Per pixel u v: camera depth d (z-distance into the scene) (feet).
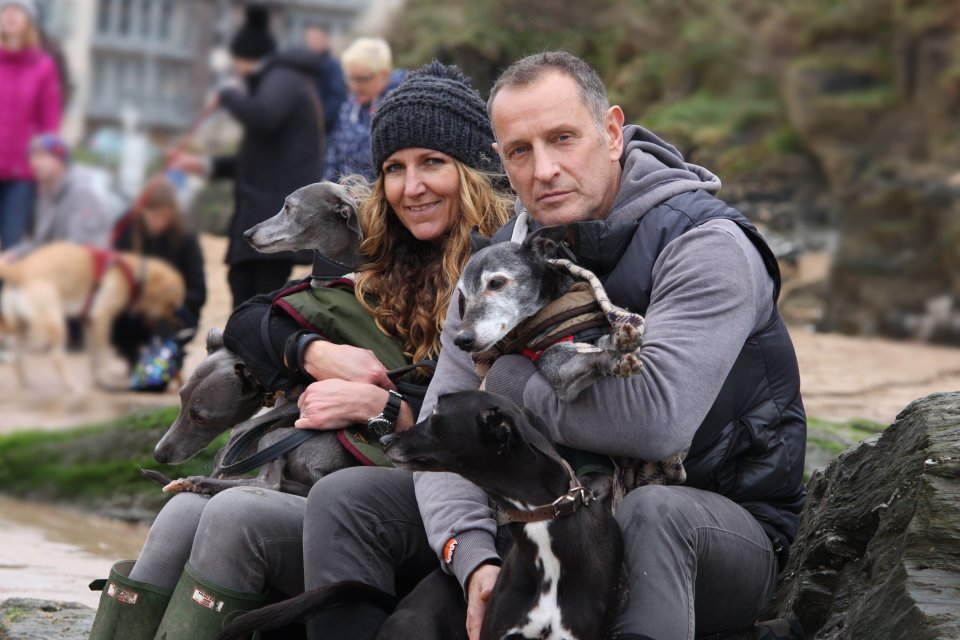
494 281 9.77
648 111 60.49
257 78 21.47
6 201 32.65
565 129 9.94
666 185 10.01
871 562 9.43
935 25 56.13
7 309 31.17
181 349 27.30
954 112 54.70
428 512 9.72
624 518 9.02
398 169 11.70
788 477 9.78
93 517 21.17
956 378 30.27
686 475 9.52
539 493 8.61
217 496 10.22
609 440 9.08
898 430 9.88
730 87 60.80
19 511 21.43
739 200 54.34
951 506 8.65
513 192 12.22
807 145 56.08
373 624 9.50
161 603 10.59
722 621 9.55
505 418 8.55
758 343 9.62
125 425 22.94
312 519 9.87
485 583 9.14
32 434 24.07
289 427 11.65
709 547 9.04
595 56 61.41
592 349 9.08
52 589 15.46
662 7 62.23
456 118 11.63
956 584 8.30
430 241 12.00
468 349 9.61
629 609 8.70
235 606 10.00
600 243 9.74
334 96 22.81
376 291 11.87
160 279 27.94
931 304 45.93
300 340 11.51
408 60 55.83
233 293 21.18
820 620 9.87
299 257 20.45
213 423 12.15
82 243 32.24
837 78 57.57
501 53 56.44
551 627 8.51
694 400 9.00
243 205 21.06
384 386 11.35
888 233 48.29
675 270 9.38
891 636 8.35
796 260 49.52
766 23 61.16
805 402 24.81
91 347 30.50
